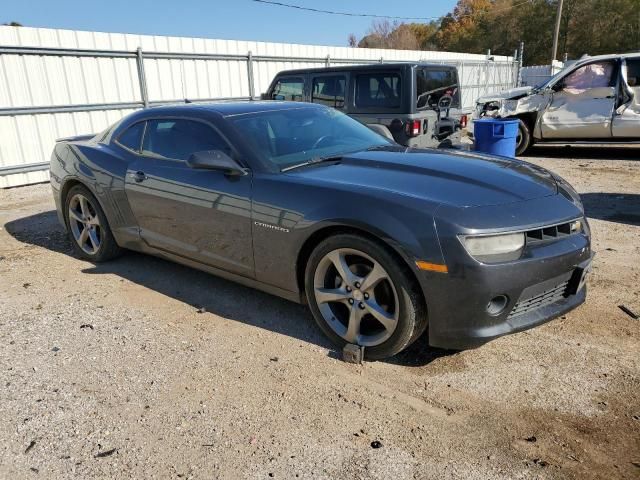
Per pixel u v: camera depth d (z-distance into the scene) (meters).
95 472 2.27
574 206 3.13
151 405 2.72
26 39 9.52
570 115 10.34
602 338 3.26
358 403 2.70
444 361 3.06
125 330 3.57
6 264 4.97
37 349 3.33
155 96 11.72
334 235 3.02
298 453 2.35
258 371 3.01
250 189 3.41
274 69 14.55
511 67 25.02
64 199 5.05
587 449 2.32
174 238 4.04
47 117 9.80
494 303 2.74
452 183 3.09
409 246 2.72
